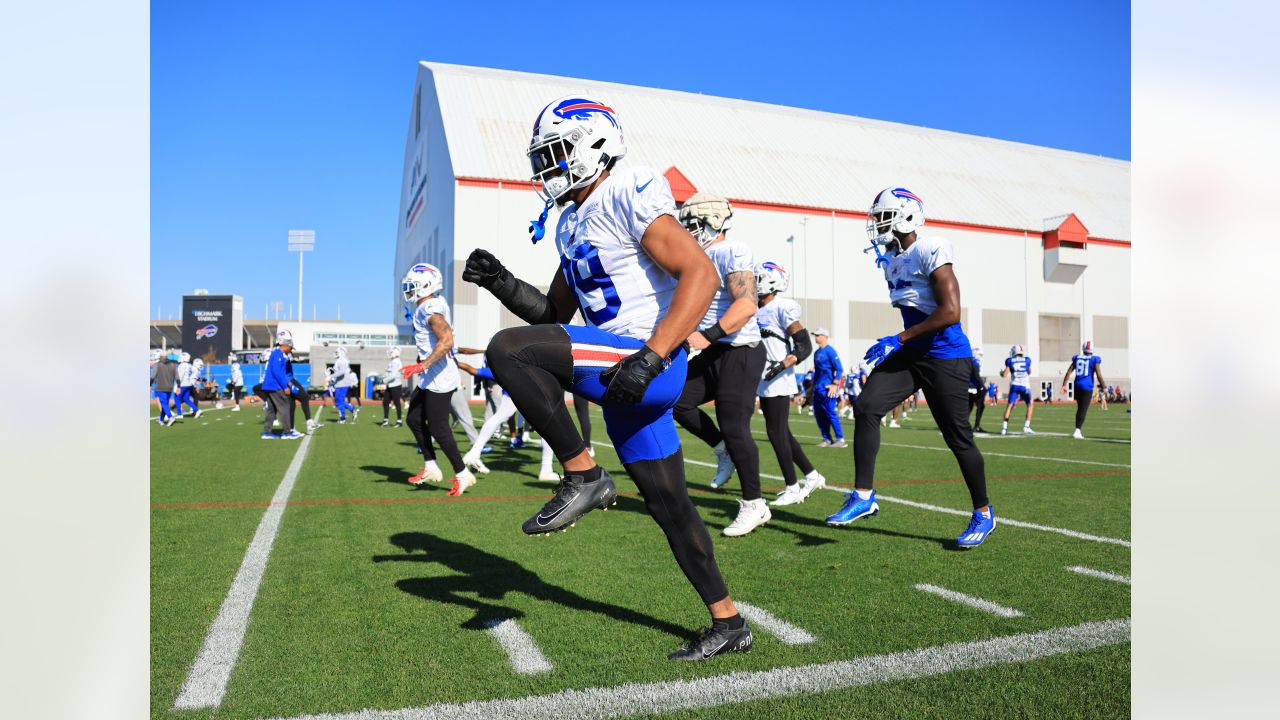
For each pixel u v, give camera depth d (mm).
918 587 3275
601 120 2262
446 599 3094
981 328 37656
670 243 2150
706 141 37406
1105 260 40344
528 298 2635
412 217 49906
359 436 12641
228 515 5066
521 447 10523
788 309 5559
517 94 37156
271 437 12148
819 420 11258
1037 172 44062
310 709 2053
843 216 35969
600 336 2238
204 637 2633
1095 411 24875
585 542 4211
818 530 4602
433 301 5875
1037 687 2189
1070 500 5770
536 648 2527
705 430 5965
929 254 4004
